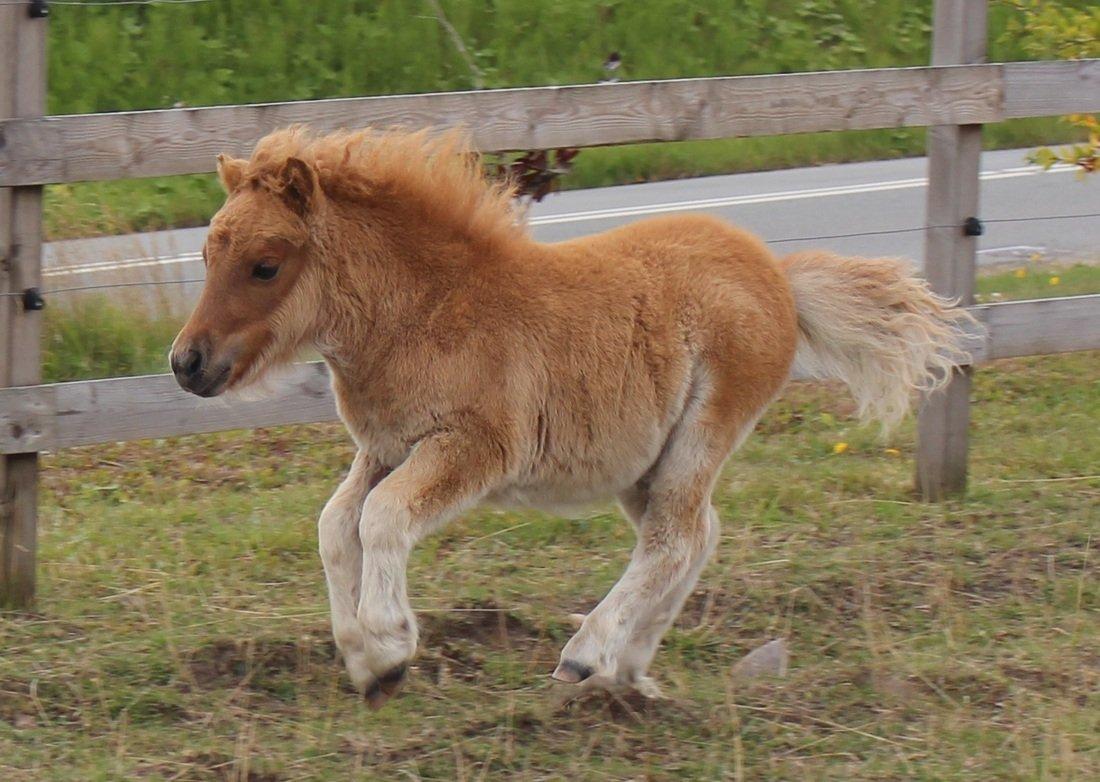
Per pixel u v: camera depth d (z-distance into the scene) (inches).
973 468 397.1
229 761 244.8
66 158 285.7
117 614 299.3
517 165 365.4
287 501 370.0
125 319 459.2
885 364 299.7
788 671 288.2
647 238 275.0
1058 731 258.7
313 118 303.0
